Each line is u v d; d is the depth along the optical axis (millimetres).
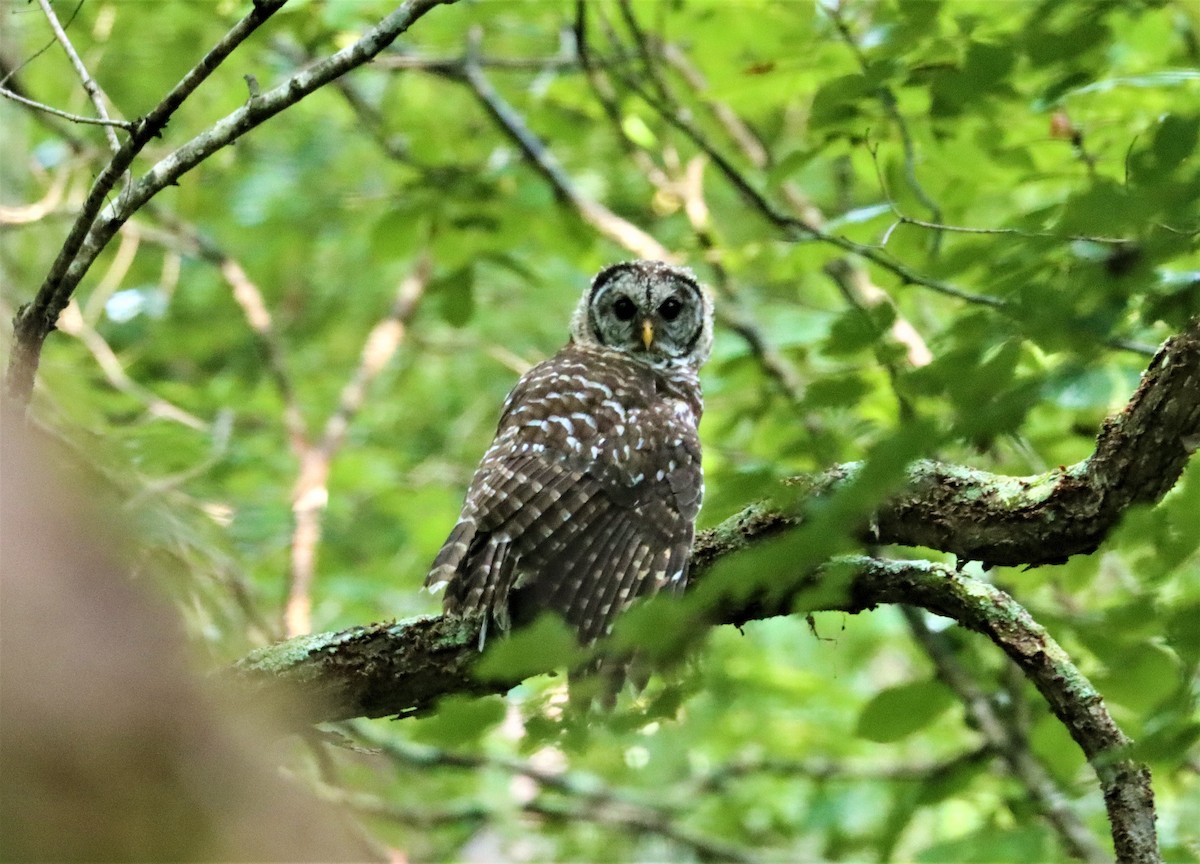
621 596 8219
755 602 7031
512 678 5520
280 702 7555
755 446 12484
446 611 7668
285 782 3123
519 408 9461
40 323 7277
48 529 2951
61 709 2828
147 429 12047
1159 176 5469
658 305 11336
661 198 14969
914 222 8633
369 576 16562
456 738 6105
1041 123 10523
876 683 17156
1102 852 10492
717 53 11992
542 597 8133
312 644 7645
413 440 19766
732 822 15172
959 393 5184
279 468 16453
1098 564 9945
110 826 2828
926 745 15711
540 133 14477
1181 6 10070
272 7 6930
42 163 15812
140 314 18156
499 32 14867
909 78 9609
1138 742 6605
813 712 15023
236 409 16328
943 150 10422
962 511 7156
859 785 14617
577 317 11711
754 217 14562
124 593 3008
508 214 13688
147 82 15320
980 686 11406
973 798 12672
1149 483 6676
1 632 2832
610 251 17172
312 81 7246
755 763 15031
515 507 8398
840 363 7652
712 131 16203
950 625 11078
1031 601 10438
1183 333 6398
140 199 7332
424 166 13898
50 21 7637
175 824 2893
